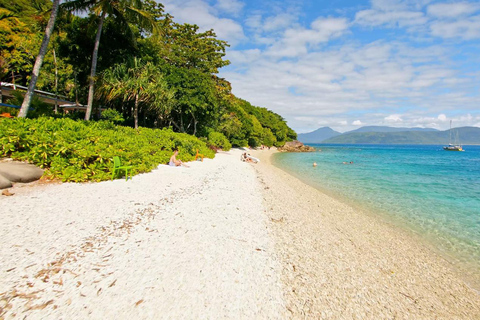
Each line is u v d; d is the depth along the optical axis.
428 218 10.10
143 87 18.50
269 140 71.31
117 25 19.48
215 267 4.54
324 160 40.41
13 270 3.60
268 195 11.25
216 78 36.09
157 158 14.54
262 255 5.29
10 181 7.01
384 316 4.05
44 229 4.89
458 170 28.56
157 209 6.95
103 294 3.45
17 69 27.55
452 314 4.44
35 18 17.88
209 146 30.58
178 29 33.94
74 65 21.78
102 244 4.70
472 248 7.30
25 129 8.64
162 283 3.87
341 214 9.81
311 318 3.70
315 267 5.19
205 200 8.57
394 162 39.12
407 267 5.93
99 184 8.55
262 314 3.59
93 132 10.65
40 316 2.94
